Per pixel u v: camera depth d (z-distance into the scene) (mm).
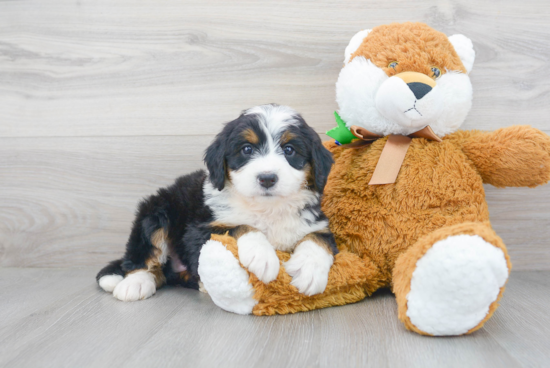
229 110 2396
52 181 2471
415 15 2279
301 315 1652
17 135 2469
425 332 1416
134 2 2383
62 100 2443
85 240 2477
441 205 1745
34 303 1842
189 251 1804
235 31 2359
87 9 2402
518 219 2311
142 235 1998
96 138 2439
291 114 1784
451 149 1797
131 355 1329
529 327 1520
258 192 1604
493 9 2252
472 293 1330
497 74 2277
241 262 1574
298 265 1611
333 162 1812
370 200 1859
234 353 1327
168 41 2391
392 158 1801
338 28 2320
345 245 1896
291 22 2332
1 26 2441
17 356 1338
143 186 2445
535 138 1674
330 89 2350
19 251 2504
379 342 1389
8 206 2490
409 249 1571
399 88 1685
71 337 1474
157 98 2414
